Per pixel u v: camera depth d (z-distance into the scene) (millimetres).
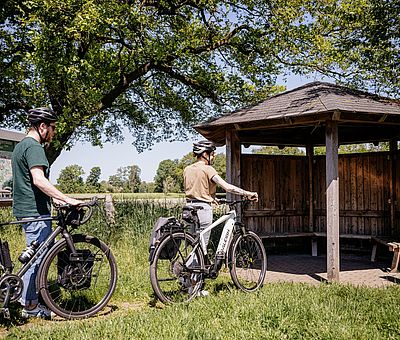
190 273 5301
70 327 4125
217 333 3881
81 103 10945
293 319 4223
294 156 10133
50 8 9680
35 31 9992
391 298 4988
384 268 7996
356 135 10055
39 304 4684
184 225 5488
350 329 3926
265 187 9742
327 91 7578
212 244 7238
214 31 13484
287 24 12664
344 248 10070
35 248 4488
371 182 9602
